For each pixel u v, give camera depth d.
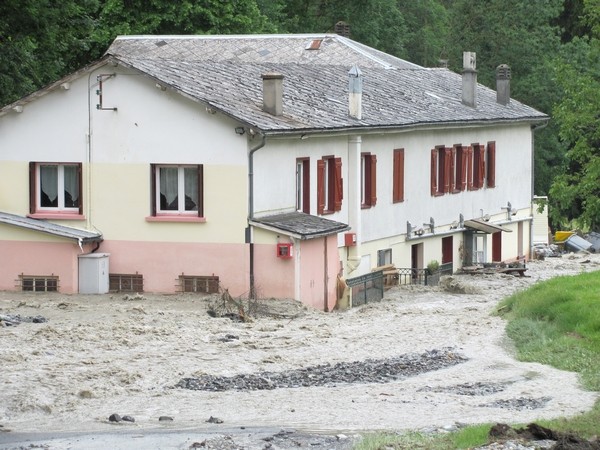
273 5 123.50
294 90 69.19
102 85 61.12
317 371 41.69
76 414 35.06
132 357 43.06
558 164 121.50
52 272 61.00
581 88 78.25
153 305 57.09
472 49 125.12
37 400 35.94
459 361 43.66
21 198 62.81
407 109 76.62
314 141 64.94
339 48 94.56
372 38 131.62
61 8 68.94
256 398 37.22
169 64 63.97
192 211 60.91
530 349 45.41
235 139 59.56
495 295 69.19
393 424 33.28
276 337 48.59
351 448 30.16
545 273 84.44
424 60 147.00
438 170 82.00
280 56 94.12
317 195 65.50
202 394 37.84
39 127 62.28
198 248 60.44
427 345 46.81
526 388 38.69
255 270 59.69
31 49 75.56
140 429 32.78
